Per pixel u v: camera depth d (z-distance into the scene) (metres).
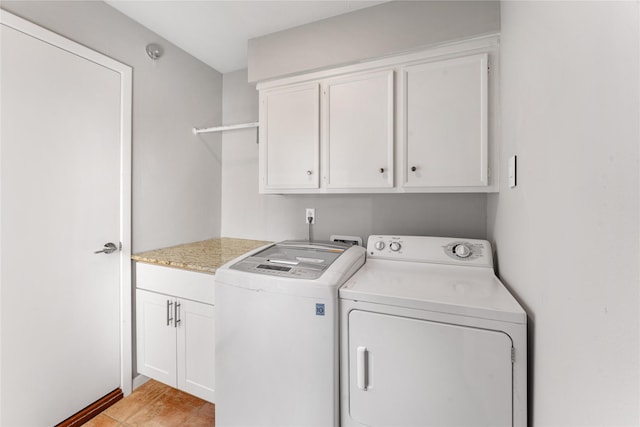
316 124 1.75
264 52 1.88
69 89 1.45
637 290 0.42
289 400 1.20
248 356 1.28
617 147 0.47
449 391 0.98
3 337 1.25
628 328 0.44
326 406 1.13
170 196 2.05
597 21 0.53
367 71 1.62
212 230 2.44
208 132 2.35
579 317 0.60
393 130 1.56
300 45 1.77
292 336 1.19
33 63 1.31
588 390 0.56
